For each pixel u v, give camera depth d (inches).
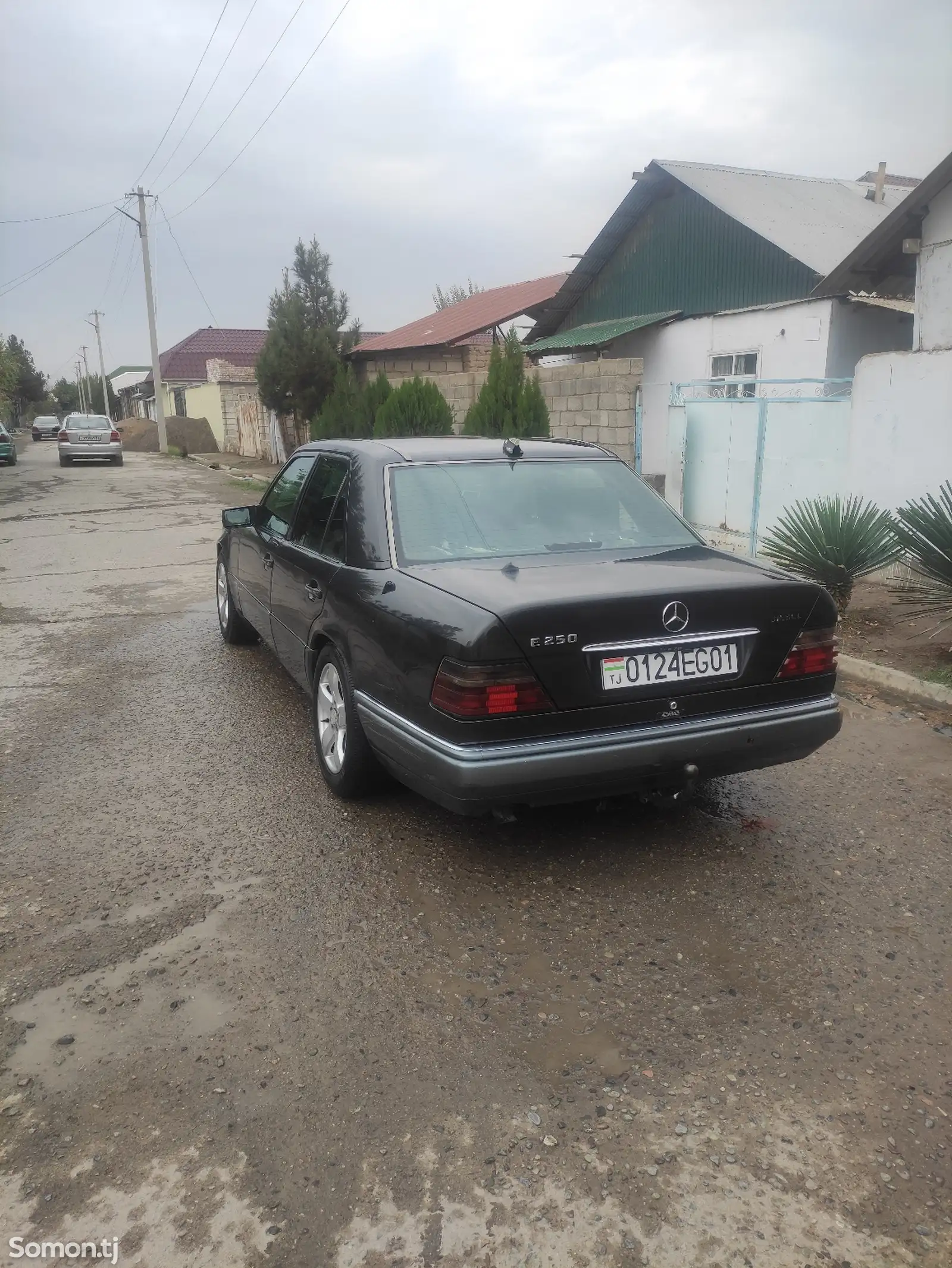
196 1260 79.8
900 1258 80.0
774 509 378.9
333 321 906.1
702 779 139.6
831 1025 109.2
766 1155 90.6
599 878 142.3
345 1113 95.7
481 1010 111.7
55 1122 94.4
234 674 253.1
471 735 121.5
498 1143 92.0
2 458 1162.0
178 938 126.4
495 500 164.1
